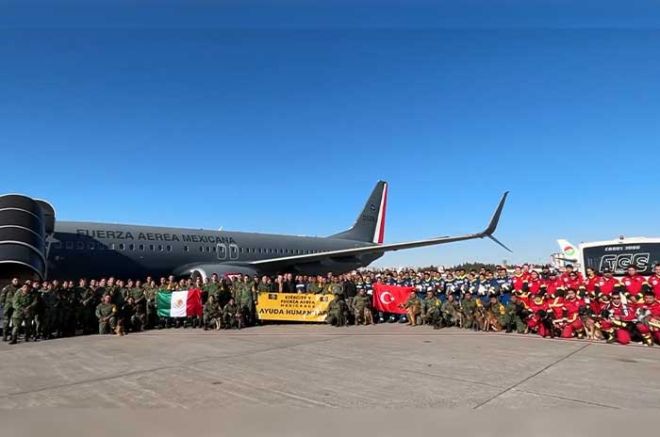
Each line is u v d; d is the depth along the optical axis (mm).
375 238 38156
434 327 15102
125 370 8516
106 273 21641
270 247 28781
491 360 9227
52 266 19812
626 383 7219
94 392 6883
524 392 6719
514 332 13797
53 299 13844
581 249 15883
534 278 13711
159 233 23906
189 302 15758
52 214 19047
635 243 15109
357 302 16344
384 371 8250
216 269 22828
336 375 7938
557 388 6941
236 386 7188
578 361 9039
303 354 10086
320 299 16469
